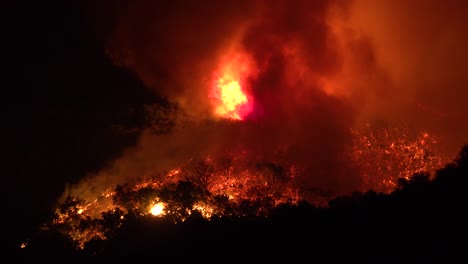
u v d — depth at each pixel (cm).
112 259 864
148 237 912
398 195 884
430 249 682
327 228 811
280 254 759
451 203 789
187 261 793
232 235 852
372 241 741
